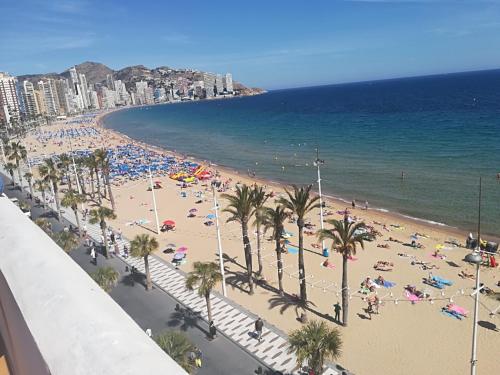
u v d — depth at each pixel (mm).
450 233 45719
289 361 23203
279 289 32406
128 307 29875
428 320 28469
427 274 35625
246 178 80500
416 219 51219
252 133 150750
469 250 40469
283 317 29016
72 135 176750
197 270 25844
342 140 113375
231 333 26203
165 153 119938
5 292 3562
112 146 136750
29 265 3490
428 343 25938
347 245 26984
